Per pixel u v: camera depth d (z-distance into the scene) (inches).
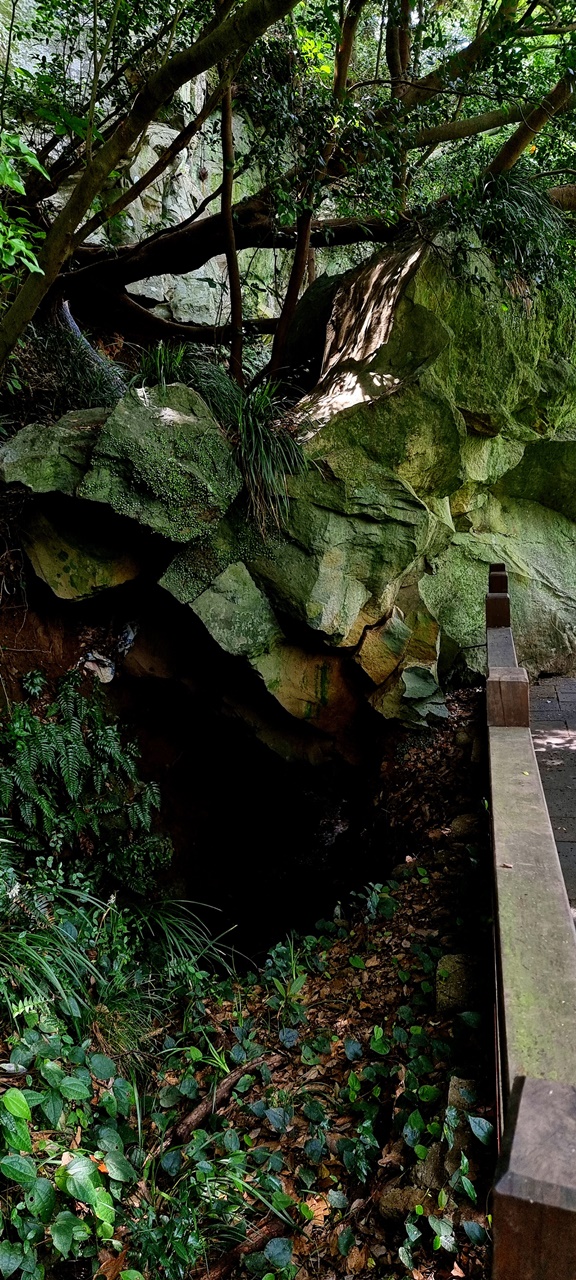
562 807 161.2
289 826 234.1
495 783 114.8
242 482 192.2
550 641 268.8
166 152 182.5
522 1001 71.6
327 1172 105.7
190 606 189.6
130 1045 133.3
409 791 204.2
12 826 173.2
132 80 235.1
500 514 278.7
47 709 190.5
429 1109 105.8
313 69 224.7
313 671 211.5
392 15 227.6
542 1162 43.9
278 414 218.2
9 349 168.9
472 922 145.3
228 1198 102.8
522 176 240.2
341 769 224.5
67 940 141.2
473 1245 83.0
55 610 197.2
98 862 190.2
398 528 206.5
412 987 135.1
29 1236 91.6
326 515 201.2
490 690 142.3
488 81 213.0
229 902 223.8
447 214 227.3
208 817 227.6
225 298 402.0
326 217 310.7
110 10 203.9
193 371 206.8
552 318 257.6
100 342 317.1
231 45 129.7
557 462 276.7
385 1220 93.4
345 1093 117.3
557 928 80.9
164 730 217.6
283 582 198.8
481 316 227.6
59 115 156.0
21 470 174.7
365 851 211.9
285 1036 134.0
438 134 219.6
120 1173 104.0
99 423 188.1
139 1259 95.3
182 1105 127.0
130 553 193.5
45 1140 103.7
